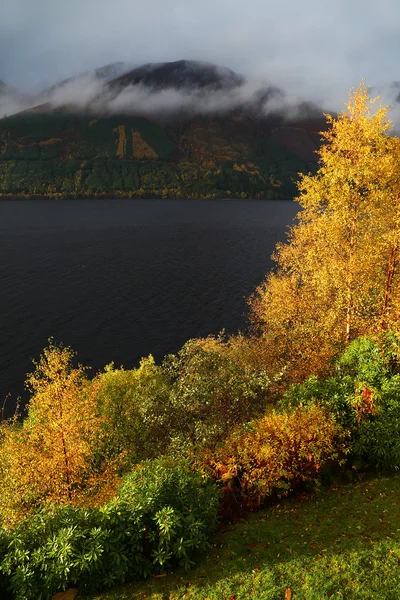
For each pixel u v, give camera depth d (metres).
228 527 12.72
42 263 124.44
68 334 71.00
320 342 22.89
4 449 20.92
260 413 17.41
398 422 14.78
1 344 66.00
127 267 122.00
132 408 23.25
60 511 11.89
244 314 80.44
